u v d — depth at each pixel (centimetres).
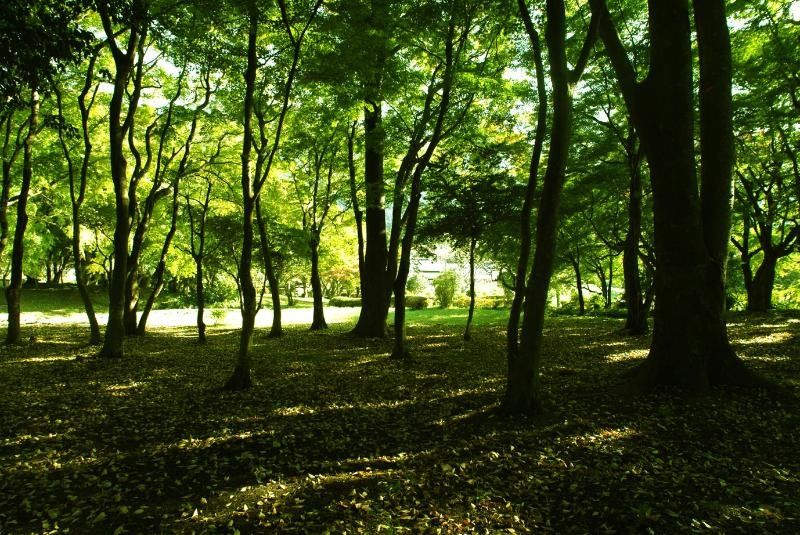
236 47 1050
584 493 445
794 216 2067
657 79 736
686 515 401
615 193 1739
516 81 1430
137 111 1700
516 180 1584
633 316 1628
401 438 613
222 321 2628
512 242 1677
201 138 1809
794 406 658
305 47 1105
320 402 796
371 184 1566
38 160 1642
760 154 1716
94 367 1120
